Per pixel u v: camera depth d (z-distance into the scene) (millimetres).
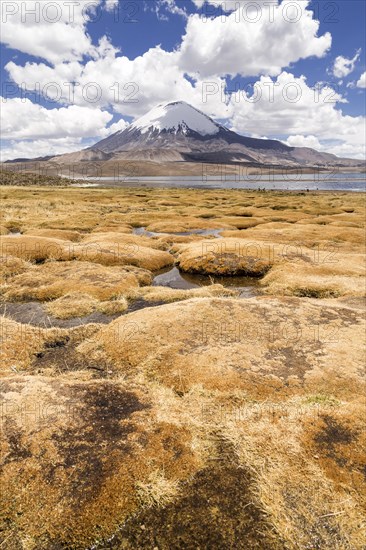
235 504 8734
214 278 34281
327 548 7703
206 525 8266
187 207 98250
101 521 8172
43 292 26266
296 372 14750
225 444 10586
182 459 9719
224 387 13570
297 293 28781
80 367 15617
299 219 71438
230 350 16203
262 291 29953
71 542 7832
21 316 22703
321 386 13859
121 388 12625
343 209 91250
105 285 27531
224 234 52656
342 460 9773
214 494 8969
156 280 33406
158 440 10148
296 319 19891
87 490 8570
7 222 59531
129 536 8031
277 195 147375
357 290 28266
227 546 7840
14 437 9594
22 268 31750
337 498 8711
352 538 7859
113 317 22688
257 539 7961
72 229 57312
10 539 7680
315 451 10109
